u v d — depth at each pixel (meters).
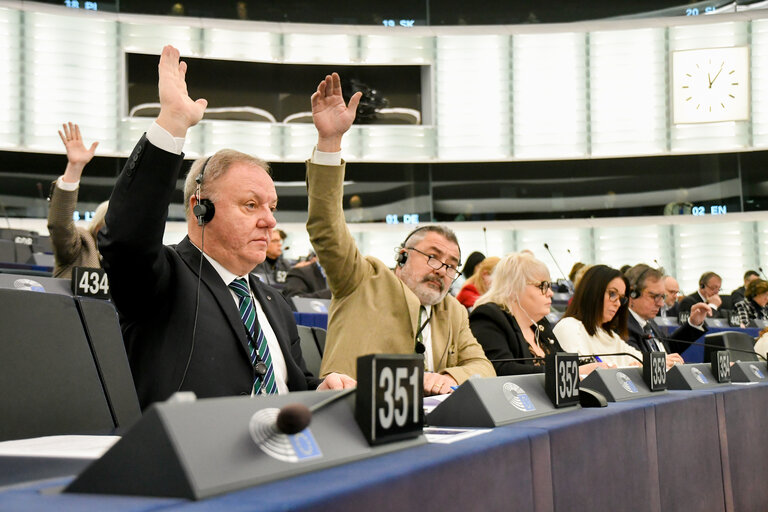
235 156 1.62
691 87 9.98
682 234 10.26
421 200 10.66
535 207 10.80
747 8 10.30
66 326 1.31
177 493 0.58
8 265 4.46
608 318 3.07
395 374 0.84
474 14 10.73
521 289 2.87
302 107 10.58
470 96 10.30
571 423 1.13
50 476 0.69
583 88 10.26
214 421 0.64
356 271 2.20
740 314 6.54
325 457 0.72
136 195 1.37
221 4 10.34
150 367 1.49
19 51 9.00
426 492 0.73
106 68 9.36
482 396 1.15
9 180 9.45
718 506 1.88
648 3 10.70
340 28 10.20
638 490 1.39
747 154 10.49
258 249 1.61
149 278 1.45
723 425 1.98
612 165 10.77
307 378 1.78
